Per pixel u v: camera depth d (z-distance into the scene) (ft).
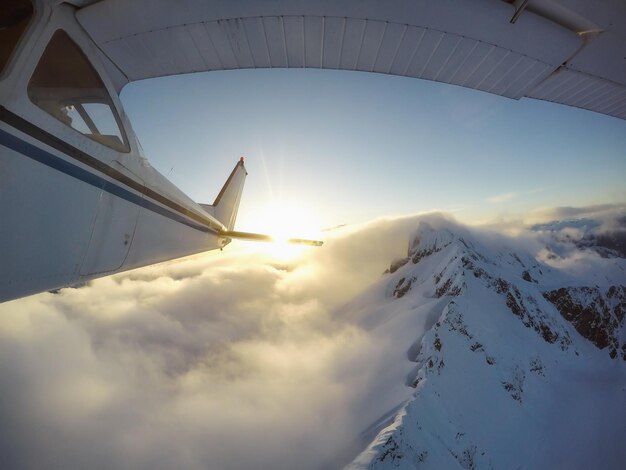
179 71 16.03
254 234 25.80
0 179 6.09
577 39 11.81
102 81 9.02
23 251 6.77
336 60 14.67
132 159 11.03
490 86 14.83
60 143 7.53
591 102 14.98
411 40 12.83
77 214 8.33
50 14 7.03
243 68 15.74
